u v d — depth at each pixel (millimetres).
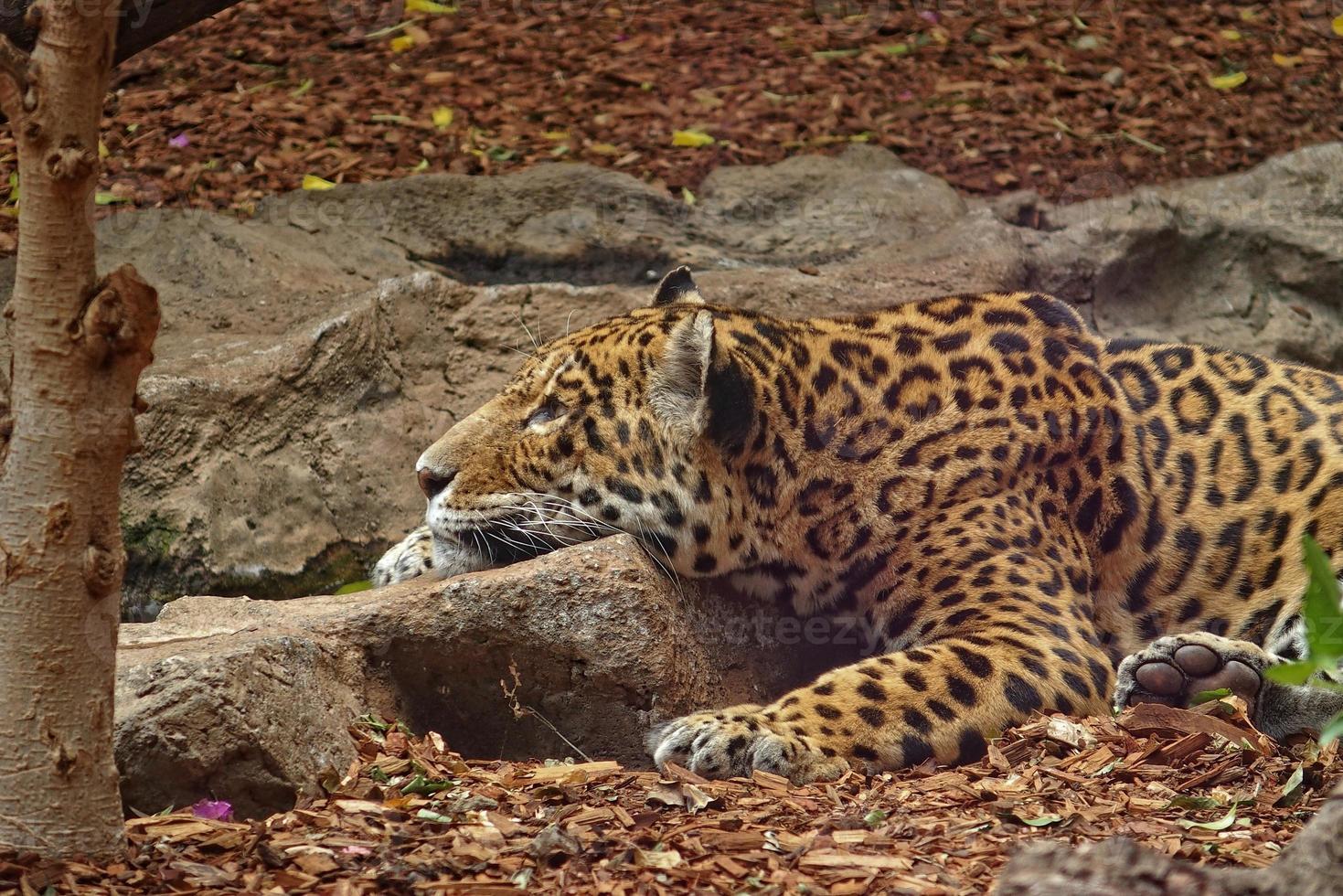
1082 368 10914
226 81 19641
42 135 5988
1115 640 10695
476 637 9148
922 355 10766
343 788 8078
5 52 5883
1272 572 10656
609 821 7414
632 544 9625
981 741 8953
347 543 13016
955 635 9875
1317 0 23484
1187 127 20125
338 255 15492
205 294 14297
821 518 10297
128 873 6617
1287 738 9172
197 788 7777
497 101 19703
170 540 11859
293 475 12766
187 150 17875
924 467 10328
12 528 6402
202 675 7754
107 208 16484
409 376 13875
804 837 7176
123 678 7754
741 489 10188
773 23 22312
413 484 13484
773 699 10359
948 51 21688
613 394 10117
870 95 20484
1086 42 22062
